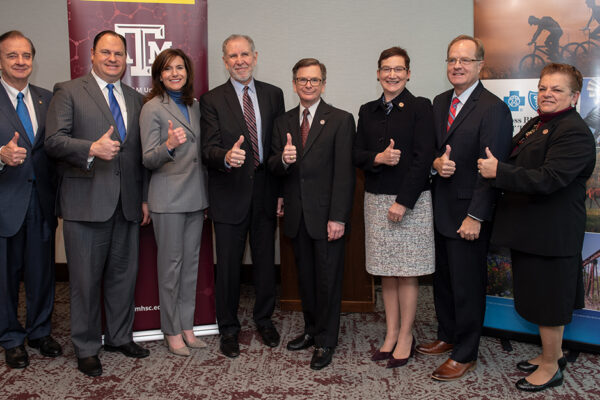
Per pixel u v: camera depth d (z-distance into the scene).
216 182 2.63
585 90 2.61
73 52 2.74
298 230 2.55
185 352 2.64
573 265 2.14
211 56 4.00
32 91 2.62
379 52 3.97
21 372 2.46
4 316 2.51
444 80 3.95
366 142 2.50
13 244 2.55
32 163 2.54
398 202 2.30
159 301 2.80
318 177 2.49
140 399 2.17
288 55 4.00
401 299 2.53
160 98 2.54
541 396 2.17
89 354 2.46
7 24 3.93
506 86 2.79
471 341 2.35
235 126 2.59
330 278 2.50
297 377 2.37
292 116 2.59
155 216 2.58
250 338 2.88
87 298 2.45
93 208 2.39
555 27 2.65
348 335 2.93
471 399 2.15
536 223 2.13
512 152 2.33
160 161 2.39
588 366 2.49
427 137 2.32
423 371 2.43
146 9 2.78
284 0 3.94
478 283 2.33
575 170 2.03
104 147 2.22
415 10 3.90
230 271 2.68
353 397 2.17
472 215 2.18
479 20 2.81
